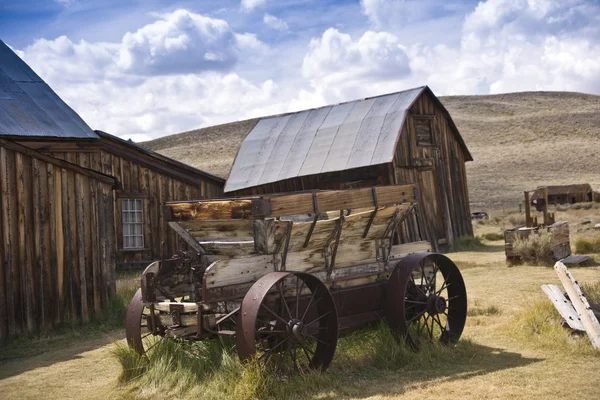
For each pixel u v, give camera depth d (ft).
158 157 67.31
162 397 21.07
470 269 52.34
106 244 39.60
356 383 21.11
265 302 22.18
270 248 22.34
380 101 81.61
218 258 25.02
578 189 162.40
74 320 37.17
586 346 23.88
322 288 22.80
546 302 29.04
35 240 35.78
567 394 18.76
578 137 331.98
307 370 22.09
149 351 24.67
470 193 231.30
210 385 20.94
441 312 26.58
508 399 18.58
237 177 81.66
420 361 23.22
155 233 67.05
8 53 54.65
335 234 24.11
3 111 45.47
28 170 35.83
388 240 26.96
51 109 48.49
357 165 71.36
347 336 25.59
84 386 23.52
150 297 23.95
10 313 34.04
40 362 28.55
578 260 49.85
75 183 38.24
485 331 28.53
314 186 76.54
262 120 93.45
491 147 333.42
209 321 22.13
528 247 51.67
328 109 87.30
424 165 76.79
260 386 20.01
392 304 24.62
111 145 64.18
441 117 82.99
